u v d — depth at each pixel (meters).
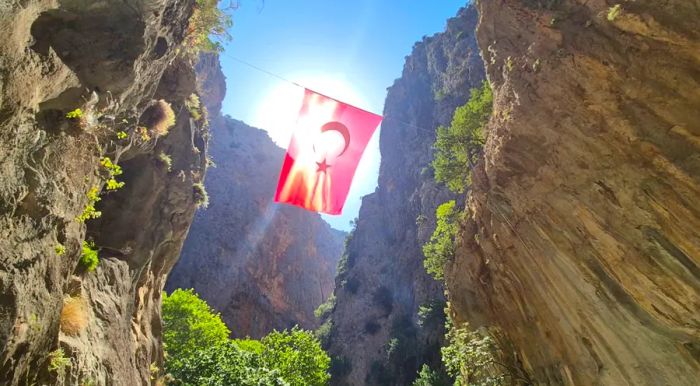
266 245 108.38
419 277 67.94
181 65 20.06
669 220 9.05
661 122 9.31
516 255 14.88
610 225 10.35
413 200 77.94
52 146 8.84
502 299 16.83
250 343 36.91
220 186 109.88
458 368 19.08
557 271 12.59
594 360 11.65
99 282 15.27
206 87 99.62
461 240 21.52
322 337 81.75
